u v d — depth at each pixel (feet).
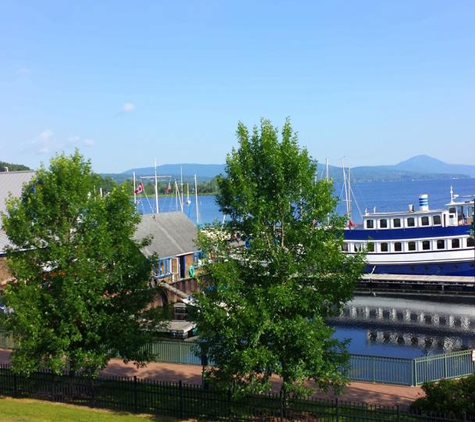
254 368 69.82
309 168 70.95
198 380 101.30
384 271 234.99
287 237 70.49
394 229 231.91
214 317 67.77
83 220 82.69
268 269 70.85
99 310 82.89
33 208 82.23
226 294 67.36
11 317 82.64
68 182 82.74
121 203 86.48
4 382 89.66
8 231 81.56
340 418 69.97
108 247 80.94
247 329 67.26
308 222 69.72
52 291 82.69
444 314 189.06
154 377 103.91
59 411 76.28
